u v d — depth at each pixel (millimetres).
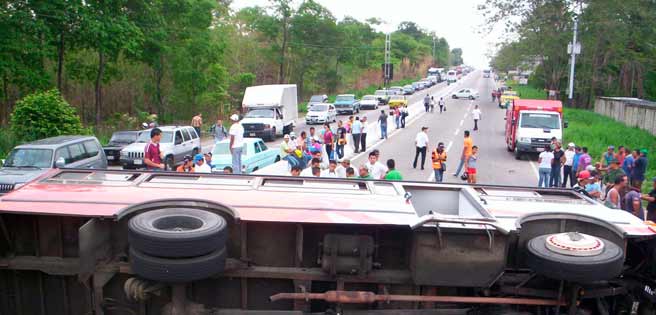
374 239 5680
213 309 5320
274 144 30719
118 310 5656
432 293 5520
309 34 61750
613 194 10922
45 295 5879
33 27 25703
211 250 4859
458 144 30469
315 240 5742
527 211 5898
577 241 4996
